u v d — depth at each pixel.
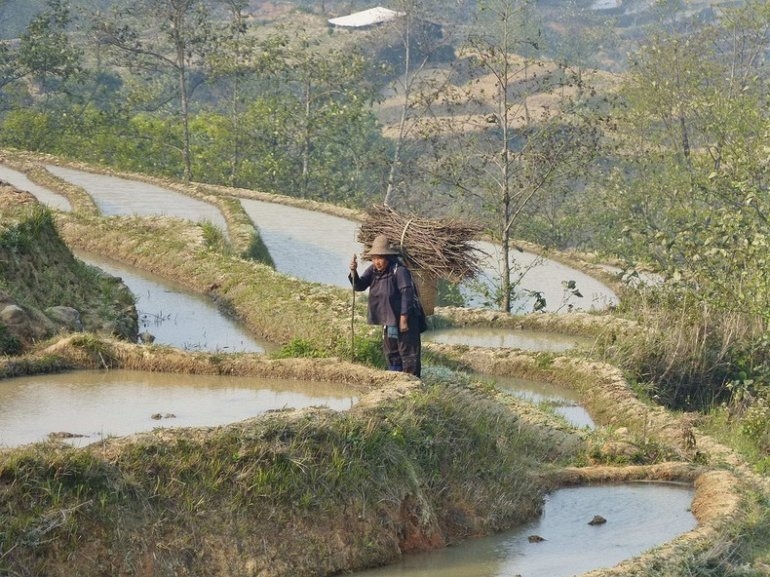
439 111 144.12
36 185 79.75
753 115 79.88
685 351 45.22
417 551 22.89
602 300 65.12
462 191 63.44
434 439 24.84
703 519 25.69
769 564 23.30
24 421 24.16
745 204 53.09
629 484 29.03
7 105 143.50
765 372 44.34
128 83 159.00
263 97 132.50
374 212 32.56
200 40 117.50
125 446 20.45
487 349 44.88
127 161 122.12
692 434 32.38
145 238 57.97
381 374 29.66
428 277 31.72
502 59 63.19
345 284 59.62
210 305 50.03
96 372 29.89
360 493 22.42
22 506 18.66
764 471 31.77
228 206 76.00
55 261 41.56
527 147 62.03
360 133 128.50
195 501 20.39
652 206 89.31
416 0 119.56
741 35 107.25
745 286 46.53
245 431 21.86
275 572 20.50
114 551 19.08
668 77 95.69
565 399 40.81
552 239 103.12
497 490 25.34
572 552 23.38
